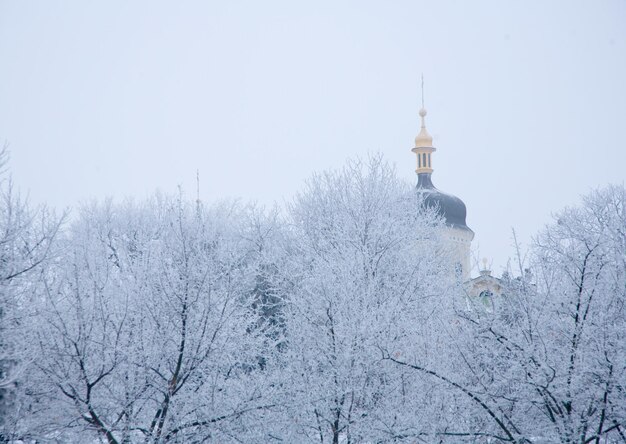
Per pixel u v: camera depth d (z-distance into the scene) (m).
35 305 44.66
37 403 44.50
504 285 49.91
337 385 45.53
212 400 44.81
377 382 46.91
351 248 54.44
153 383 44.66
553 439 42.66
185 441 44.59
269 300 61.47
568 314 47.34
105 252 54.62
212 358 46.22
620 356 43.34
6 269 44.25
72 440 44.19
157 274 46.97
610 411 43.94
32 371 43.84
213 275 47.25
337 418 45.06
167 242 49.62
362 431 44.50
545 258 50.25
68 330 44.47
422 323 51.31
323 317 48.00
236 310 48.91
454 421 47.28
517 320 48.62
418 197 80.75
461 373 48.09
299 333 48.78
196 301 45.75
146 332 45.53
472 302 49.97
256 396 45.56
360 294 49.44
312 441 45.72
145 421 46.34
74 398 43.81
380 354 46.59
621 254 49.09
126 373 45.25
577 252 48.72
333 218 66.31
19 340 42.38
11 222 44.84
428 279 55.25
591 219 54.22
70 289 46.03
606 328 45.38
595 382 44.72
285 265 61.47
